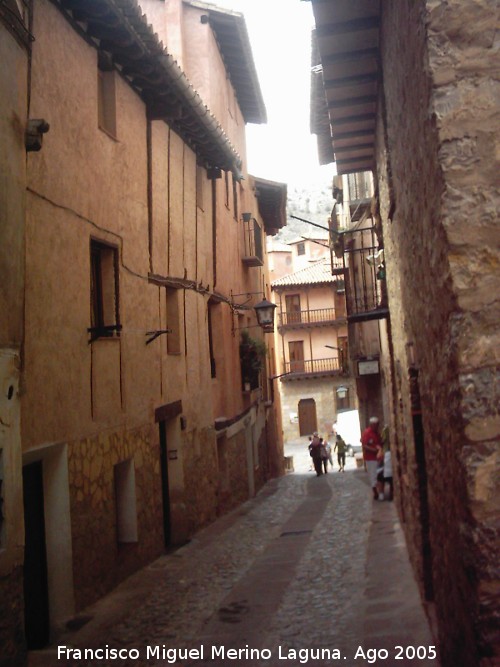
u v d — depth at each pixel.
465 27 3.51
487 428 3.35
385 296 11.20
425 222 4.30
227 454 16.38
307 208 90.75
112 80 9.80
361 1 6.21
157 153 11.72
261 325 18.64
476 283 3.41
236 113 21.69
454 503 3.85
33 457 6.95
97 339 8.68
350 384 46.34
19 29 6.06
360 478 22.06
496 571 3.28
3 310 5.63
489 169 3.44
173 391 12.12
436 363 4.28
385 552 9.22
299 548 10.91
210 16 17.66
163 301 11.80
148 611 7.74
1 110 5.68
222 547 11.51
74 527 7.68
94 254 9.38
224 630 6.85
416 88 4.16
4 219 5.68
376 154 9.55
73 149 8.27
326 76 7.61
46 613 7.24
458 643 4.04
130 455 9.70
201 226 14.82
